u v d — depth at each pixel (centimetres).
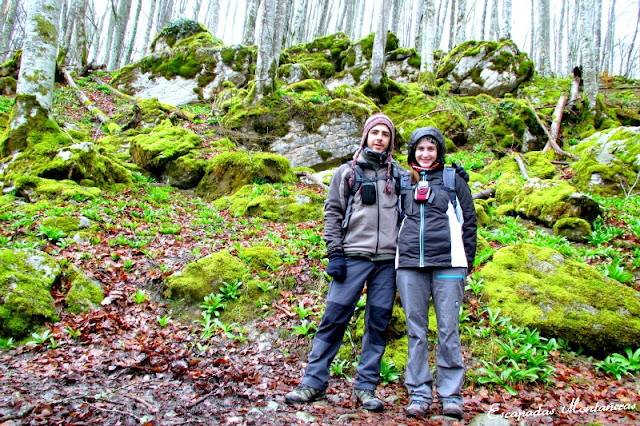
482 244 596
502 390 342
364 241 321
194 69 1958
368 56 2011
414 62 2050
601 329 400
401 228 314
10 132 879
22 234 571
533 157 1144
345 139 1341
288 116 1346
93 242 582
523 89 1817
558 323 410
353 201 331
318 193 977
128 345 385
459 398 294
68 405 283
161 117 1414
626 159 963
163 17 3128
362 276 320
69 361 354
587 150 1022
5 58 2717
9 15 2392
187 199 959
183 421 278
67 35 2328
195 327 438
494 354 381
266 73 1388
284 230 729
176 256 589
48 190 750
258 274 520
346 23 3097
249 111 1350
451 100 1661
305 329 416
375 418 292
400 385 355
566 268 472
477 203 839
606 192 924
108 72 2200
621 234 683
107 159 922
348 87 1530
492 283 473
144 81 1969
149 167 1112
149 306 462
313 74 2031
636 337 395
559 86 1833
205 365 365
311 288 508
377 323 316
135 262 543
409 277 308
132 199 843
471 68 1886
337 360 385
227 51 1972
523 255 502
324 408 308
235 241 671
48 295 429
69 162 823
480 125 1453
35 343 375
